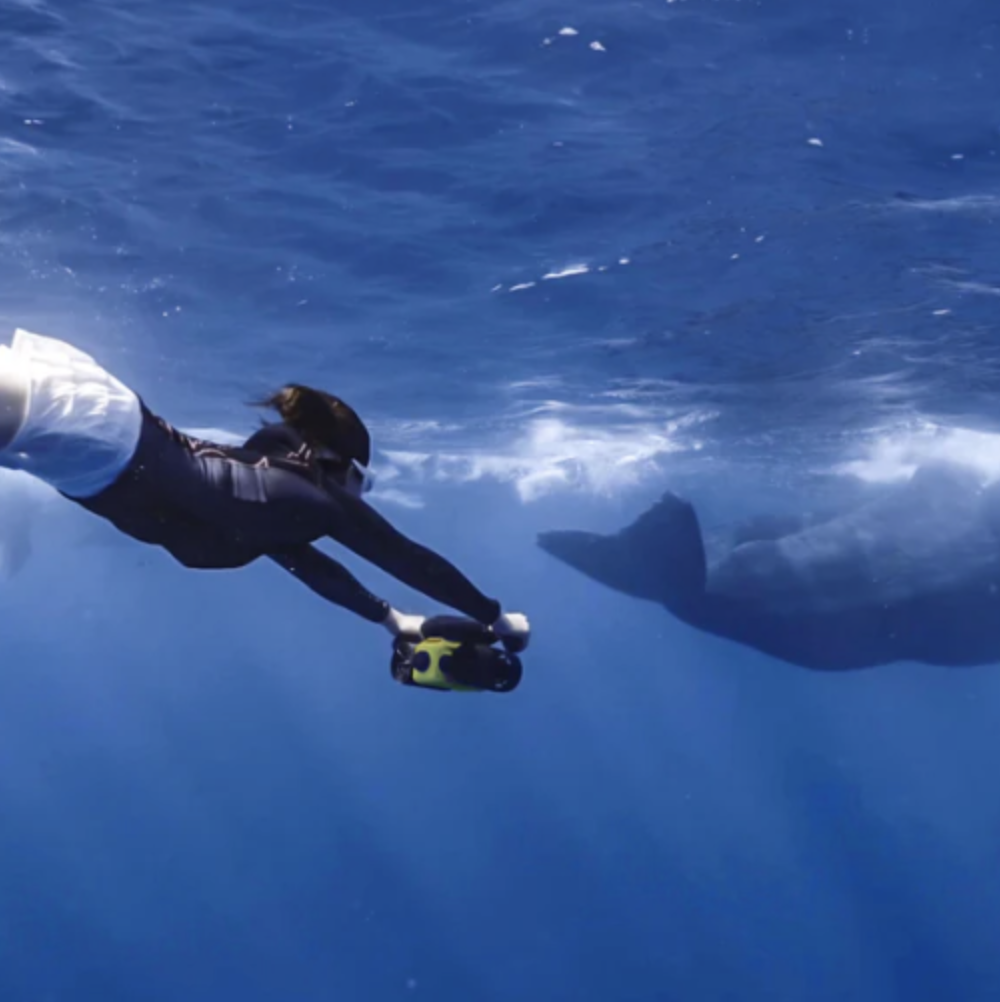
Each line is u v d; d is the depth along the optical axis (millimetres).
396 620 4340
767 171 11391
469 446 21266
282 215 12516
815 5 10078
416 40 10805
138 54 10906
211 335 15422
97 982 47500
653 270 13156
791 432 19391
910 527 16578
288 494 3812
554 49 10672
